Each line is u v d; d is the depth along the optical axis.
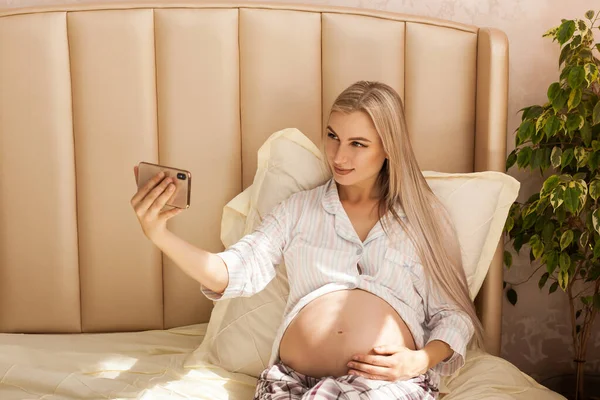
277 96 1.98
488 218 1.80
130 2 1.94
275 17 1.96
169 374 1.64
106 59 1.93
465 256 1.79
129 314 2.01
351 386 1.32
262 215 1.82
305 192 1.73
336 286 1.55
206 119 1.97
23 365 1.65
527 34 2.20
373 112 1.56
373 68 2.00
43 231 1.96
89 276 1.99
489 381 1.65
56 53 1.92
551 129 1.92
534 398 1.62
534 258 2.14
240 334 1.72
